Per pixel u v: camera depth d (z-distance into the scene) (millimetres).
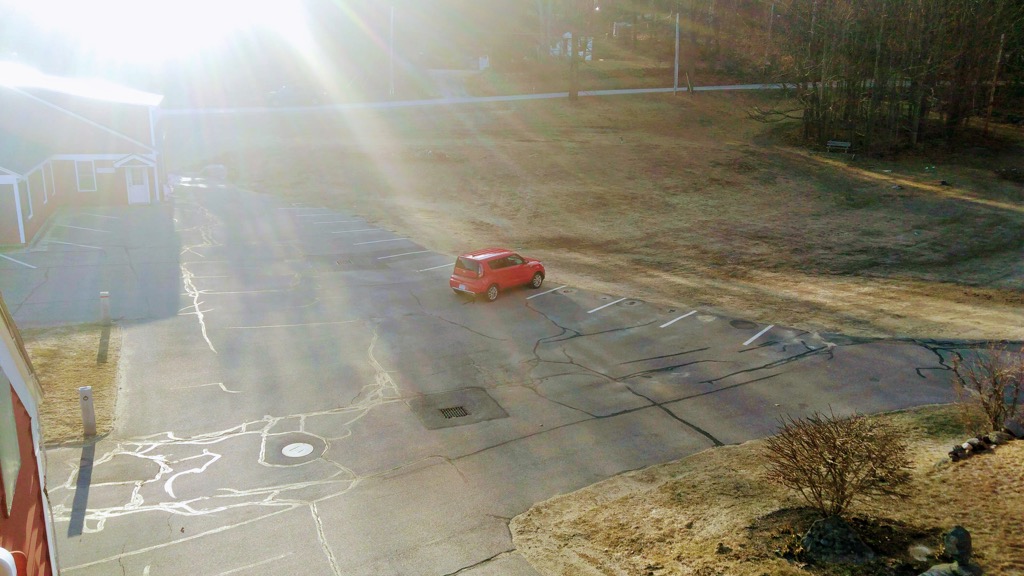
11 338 5617
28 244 27438
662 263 28734
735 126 61531
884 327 20391
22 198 27156
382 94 72938
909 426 13438
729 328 20219
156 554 9547
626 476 11938
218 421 13656
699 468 12156
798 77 55625
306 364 16734
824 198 41281
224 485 11391
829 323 20781
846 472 9383
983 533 8617
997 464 10469
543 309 21766
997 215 37625
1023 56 58125
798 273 27484
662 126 61219
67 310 19969
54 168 34094
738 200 40500
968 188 43469
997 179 45500
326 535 10086
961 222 36406
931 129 55531
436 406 14727
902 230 34812
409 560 9516
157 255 26594
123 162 35656
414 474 11938
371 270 25750
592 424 14039
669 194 41156
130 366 16109
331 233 31344
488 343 18688
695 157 49125
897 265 28891
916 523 9094
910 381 16234
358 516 10609
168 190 38531
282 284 23500
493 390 15656
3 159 27391
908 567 8164
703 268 28016
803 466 9648
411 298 22516
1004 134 55656
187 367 16219
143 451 12398
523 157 47719
